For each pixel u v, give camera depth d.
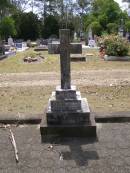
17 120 3.86
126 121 3.85
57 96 3.59
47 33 43.53
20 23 41.84
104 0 36.97
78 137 3.38
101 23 34.06
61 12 47.62
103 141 3.24
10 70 9.91
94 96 5.52
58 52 3.73
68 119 3.47
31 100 5.30
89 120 3.48
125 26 34.47
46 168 2.68
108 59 12.46
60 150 3.04
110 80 7.44
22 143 3.23
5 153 3.00
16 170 2.66
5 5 31.05
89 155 2.91
